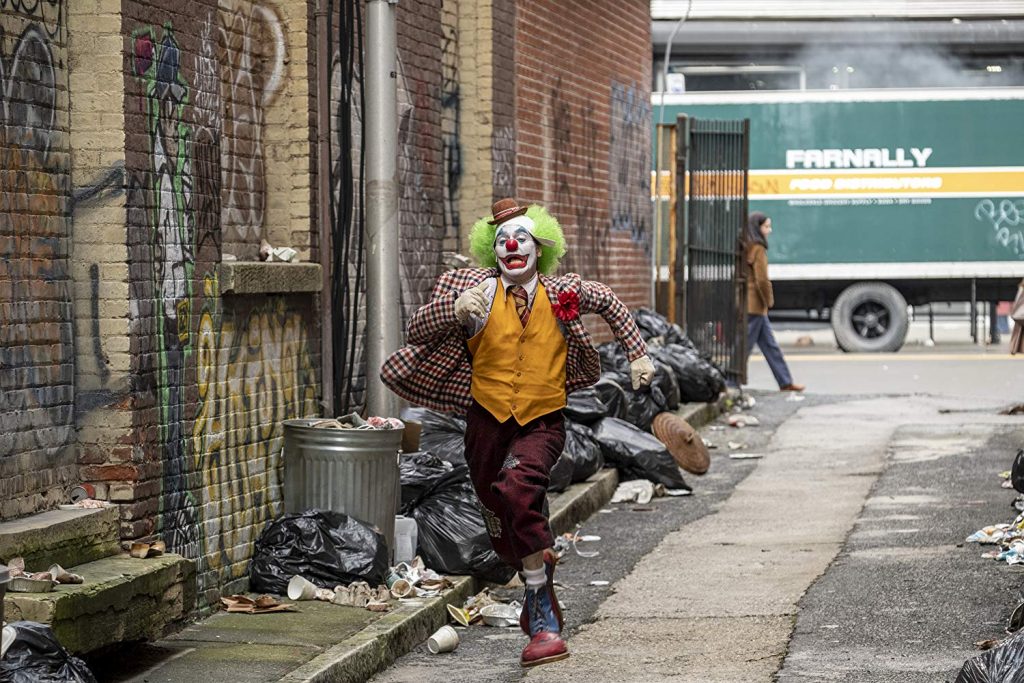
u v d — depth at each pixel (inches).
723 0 1277.1
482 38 550.9
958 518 478.0
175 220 335.9
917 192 1263.5
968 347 1362.0
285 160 402.9
